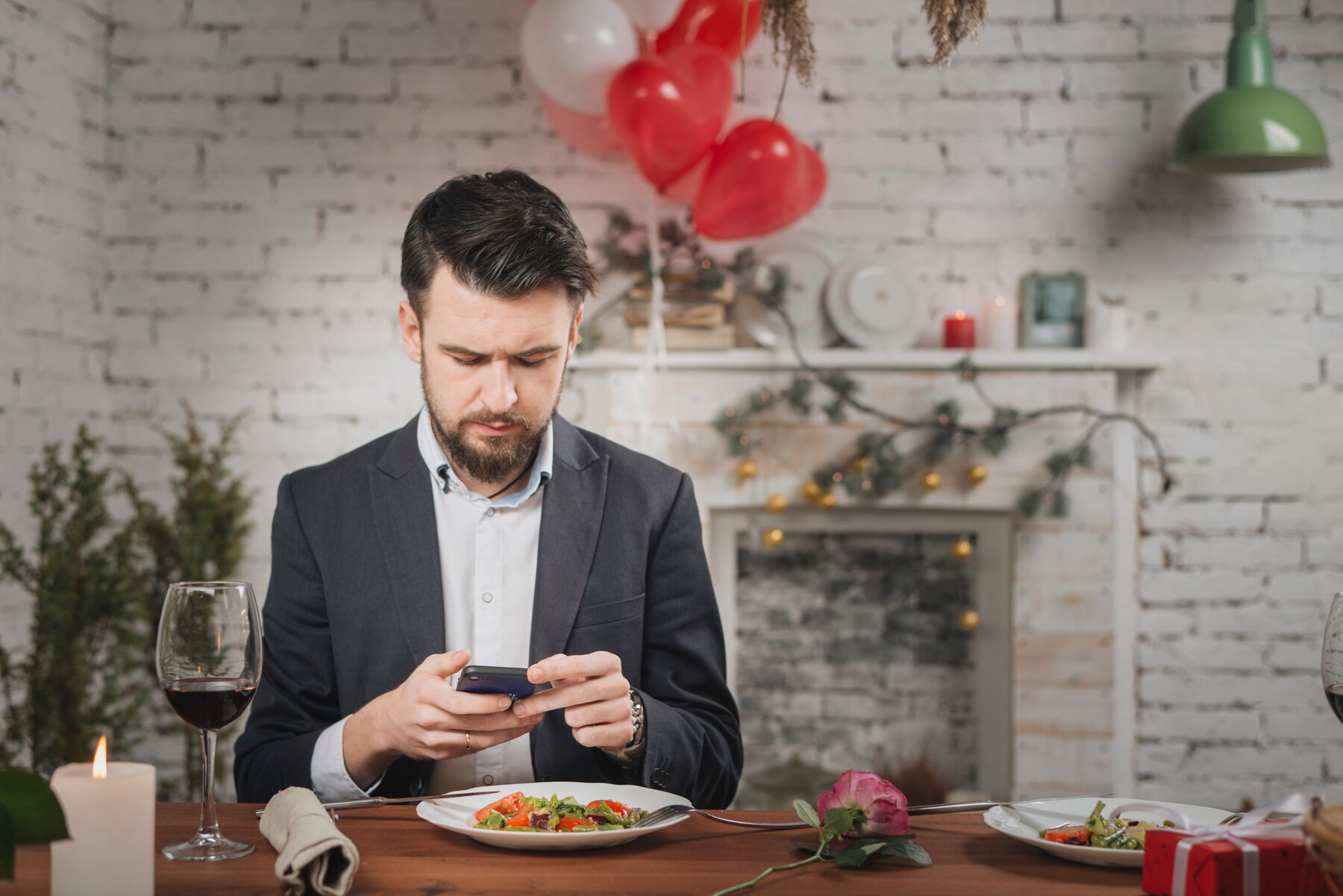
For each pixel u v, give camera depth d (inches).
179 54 109.9
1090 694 104.3
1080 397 103.3
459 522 51.8
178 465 104.3
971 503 104.5
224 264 110.0
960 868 33.3
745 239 94.0
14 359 94.0
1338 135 105.4
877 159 108.3
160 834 36.5
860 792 34.0
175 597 34.3
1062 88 107.3
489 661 50.6
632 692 44.9
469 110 109.2
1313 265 105.7
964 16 43.9
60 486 94.2
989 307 104.9
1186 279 106.5
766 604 114.4
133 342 109.9
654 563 53.0
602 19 89.2
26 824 25.3
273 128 109.8
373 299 109.7
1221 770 105.9
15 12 94.1
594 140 98.6
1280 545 105.7
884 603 113.4
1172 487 106.2
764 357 103.1
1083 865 33.6
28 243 96.2
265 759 45.9
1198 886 28.7
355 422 109.7
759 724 114.5
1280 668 105.7
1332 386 105.6
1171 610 106.5
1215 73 106.3
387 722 40.8
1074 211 107.3
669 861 33.7
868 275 103.6
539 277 42.9
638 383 105.0
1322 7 105.3
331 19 109.6
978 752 110.1
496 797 40.0
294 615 51.3
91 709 92.3
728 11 94.6
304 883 30.3
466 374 44.4
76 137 103.8
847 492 104.1
